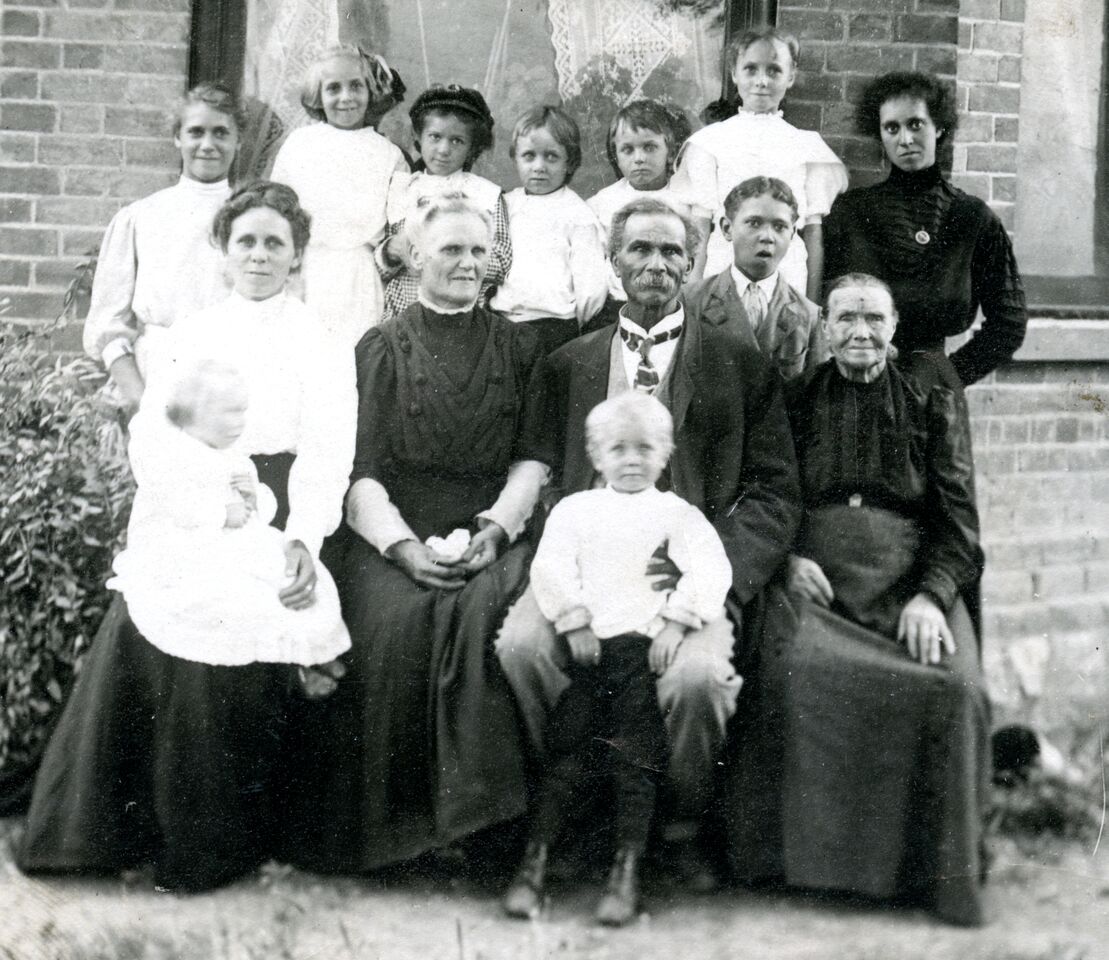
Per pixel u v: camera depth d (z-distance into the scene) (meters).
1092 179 5.25
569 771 4.03
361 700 4.07
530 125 4.44
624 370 4.27
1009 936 3.89
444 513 4.23
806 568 4.22
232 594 4.00
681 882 4.04
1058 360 5.12
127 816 3.97
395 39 4.45
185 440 4.10
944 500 4.27
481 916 3.93
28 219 4.44
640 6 4.48
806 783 4.08
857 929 3.91
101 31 4.41
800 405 4.33
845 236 4.50
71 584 4.26
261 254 4.25
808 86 4.52
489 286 4.38
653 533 4.15
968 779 4.04
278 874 4.04
